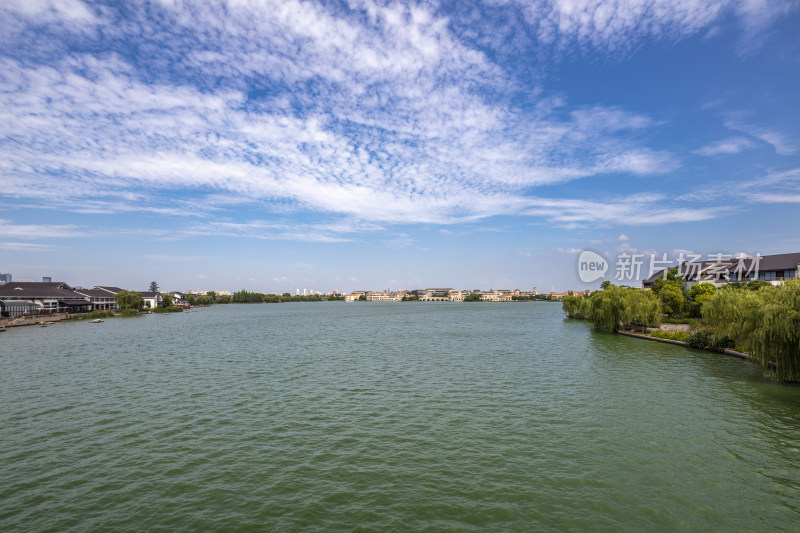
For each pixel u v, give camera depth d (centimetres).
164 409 3120
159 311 17962
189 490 1905
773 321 3722
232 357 5572
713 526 1620
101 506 1772
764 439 2486
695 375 4219
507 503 1786
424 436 2556
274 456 2270
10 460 2219
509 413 3002
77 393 3588
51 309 13450
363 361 5234
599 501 1800
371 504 1784
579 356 5494
